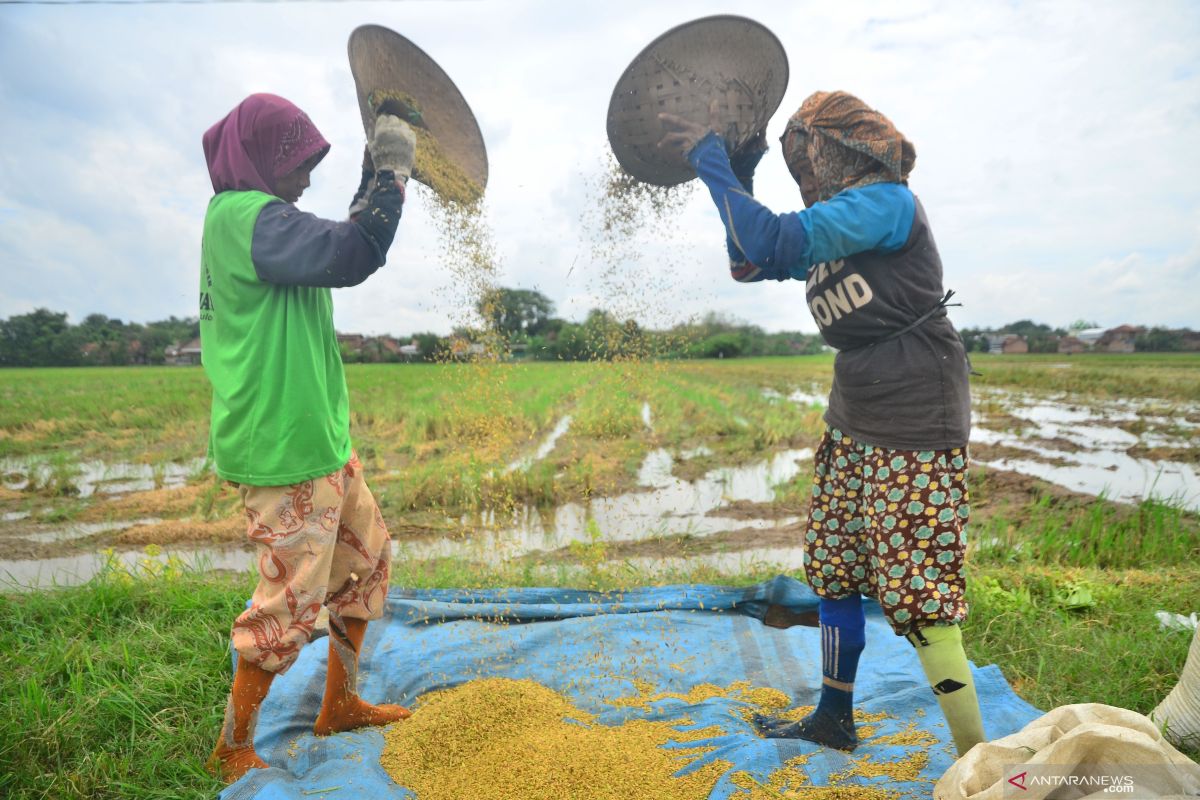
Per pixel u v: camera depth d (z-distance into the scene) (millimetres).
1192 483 7430
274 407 2424
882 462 2309
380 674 3191
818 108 2328
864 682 3045
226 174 2541
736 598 3855
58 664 3254
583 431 10758
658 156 2762
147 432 12820
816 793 2215
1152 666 3182
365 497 2738
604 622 3594
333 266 2320
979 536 5133
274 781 2309
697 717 2785
